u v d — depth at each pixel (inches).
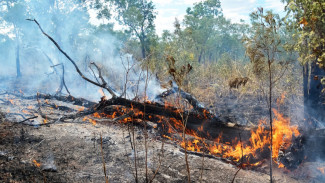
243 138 195.8
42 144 152.7
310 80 230.5
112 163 138.3
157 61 309.9
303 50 184.9
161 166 141.6
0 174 106.6
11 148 139.5
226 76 436.5
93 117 237.5
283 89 326.0
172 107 228.1
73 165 130.1
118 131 200.7
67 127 198.7
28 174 111.7
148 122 225.6
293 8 182.7
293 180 144.3
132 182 118.9
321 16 176.4
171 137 199.5
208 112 233.5
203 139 194.9
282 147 173.2
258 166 160.9
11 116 204.1
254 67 129.7
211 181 130.0
